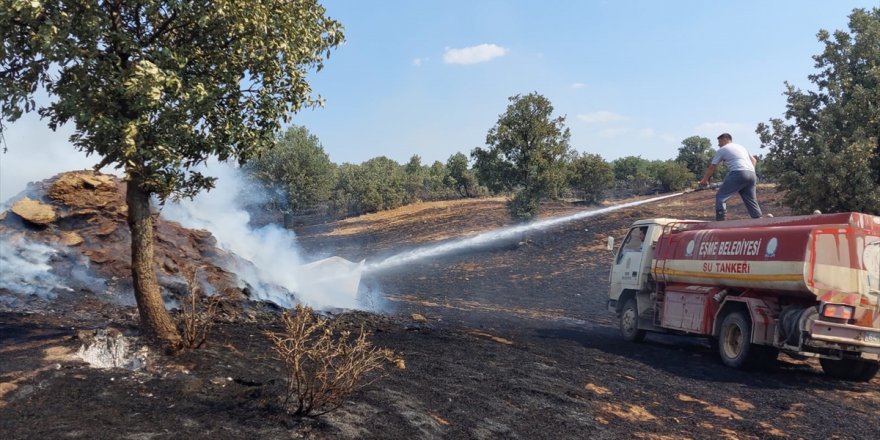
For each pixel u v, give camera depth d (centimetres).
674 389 923
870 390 1006
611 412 776
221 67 738
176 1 669
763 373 1084
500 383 845
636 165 5456
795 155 1622
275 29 752
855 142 1451
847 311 991
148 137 694
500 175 3203
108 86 669
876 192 1435
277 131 837
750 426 756
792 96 1689
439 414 680
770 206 2912
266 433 553
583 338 1388
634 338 1373
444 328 1362
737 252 1121
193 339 773
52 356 681
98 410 561
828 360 1113
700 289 1213
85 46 656
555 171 3144
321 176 4675
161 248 1265
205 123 769
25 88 664
